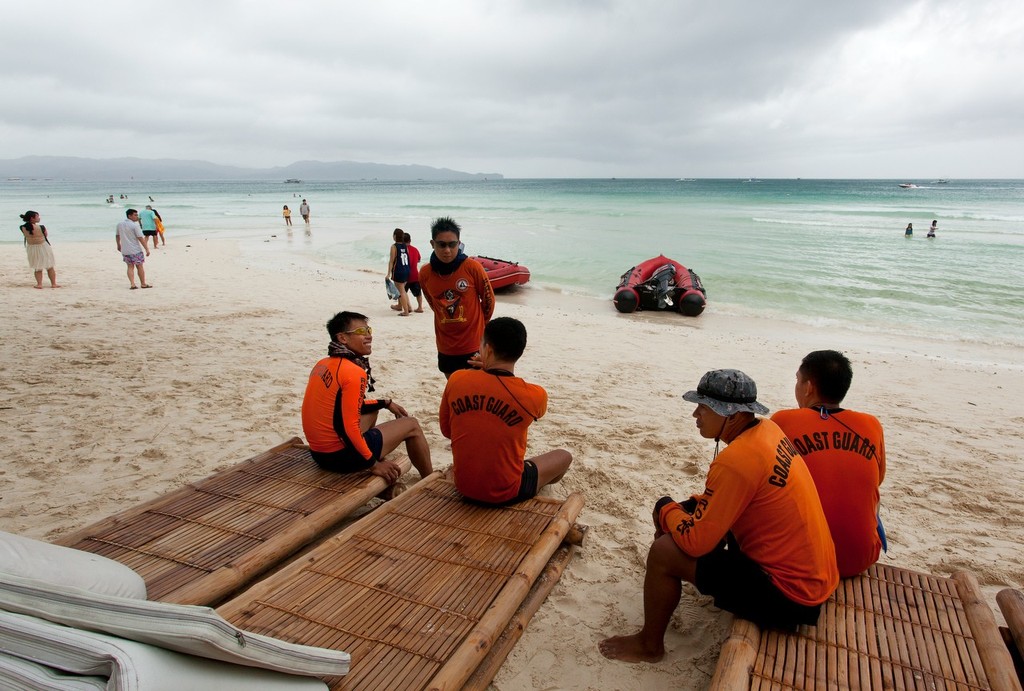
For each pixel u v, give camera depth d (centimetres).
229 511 336
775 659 227
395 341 829
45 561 207
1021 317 1138
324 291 1256
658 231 2598
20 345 722
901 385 721
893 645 236
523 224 2942
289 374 644
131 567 283
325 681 214
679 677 253
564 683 249
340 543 304
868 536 268
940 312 1179
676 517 251
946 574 326
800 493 232
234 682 174
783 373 743
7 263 1513
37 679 148
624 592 306
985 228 2761
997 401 657
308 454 408
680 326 1080
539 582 303
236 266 1625
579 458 455
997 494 420
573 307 1257
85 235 2527
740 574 238
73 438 466
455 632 244
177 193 10319
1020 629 247
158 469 420
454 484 370
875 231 2584
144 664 150
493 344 319
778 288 1398
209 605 280
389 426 395
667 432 512
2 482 396
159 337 784
